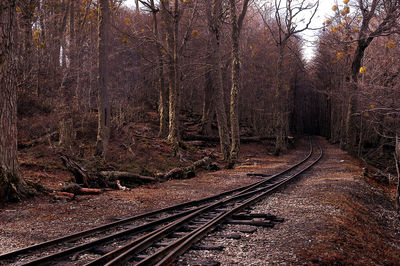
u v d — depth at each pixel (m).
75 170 12.51
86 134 19.88
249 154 31.69
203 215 8.77
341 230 7.77
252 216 8.62
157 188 13.80
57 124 19.20
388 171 27.39
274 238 6.94
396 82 20.88
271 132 46.53
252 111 49.25
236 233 7.17
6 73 10.09
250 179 17.09
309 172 19.80
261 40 41.25
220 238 6.83
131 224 7.88
